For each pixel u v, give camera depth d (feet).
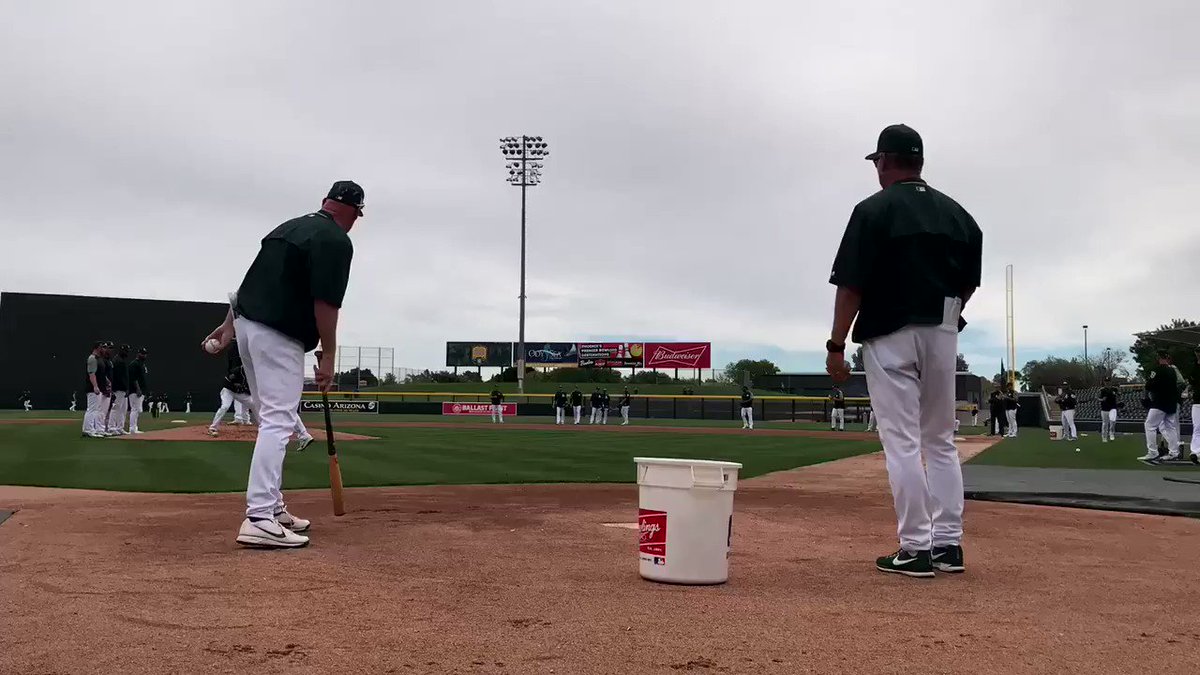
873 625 10.67
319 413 142.72
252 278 16.61
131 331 140.15
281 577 13.07
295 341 16.57
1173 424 46.55
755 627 10.52
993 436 89.15
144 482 28.99
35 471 31.89
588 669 8.86
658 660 9.18
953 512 14.55
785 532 19.42
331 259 16.38
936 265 14.28
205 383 144.25
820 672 8.82
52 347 135.54
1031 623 10.85
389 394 165.78
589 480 32.81
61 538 16.63
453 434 75.05
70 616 10.61
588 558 15.34
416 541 16.99
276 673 8.61
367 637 9.89
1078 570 14.71
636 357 197.67
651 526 13.25
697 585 12.94
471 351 208.95
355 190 17.40
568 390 192.75
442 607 11.36
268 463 15.94
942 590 12.87
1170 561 15.72
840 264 14.39
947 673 8.82
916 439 14.25
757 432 92.48
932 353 14.32
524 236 152.76
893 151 14.84
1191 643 9.98
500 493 27.76
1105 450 58.54
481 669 8.82
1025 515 22.89
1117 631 10.52
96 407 54.13
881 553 16.46
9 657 9.00
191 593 11.93
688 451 53.62
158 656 9.09
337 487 19.35
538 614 11.05
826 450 57.31
